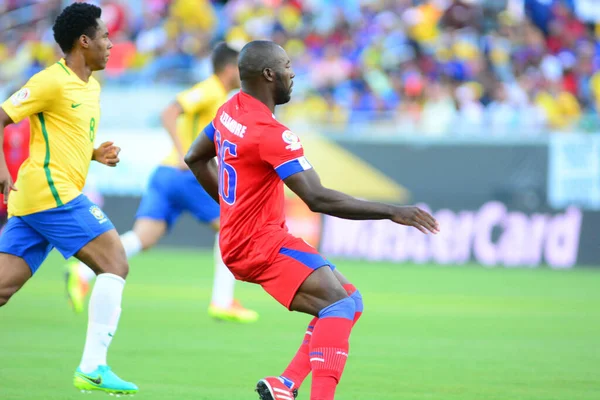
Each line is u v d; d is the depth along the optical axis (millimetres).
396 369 24312
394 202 60688
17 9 87500
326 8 80875
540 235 59031
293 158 16453
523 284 49344
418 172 60594
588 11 78500
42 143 20219
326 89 71688
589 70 72812
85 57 20594
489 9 78375
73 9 20469
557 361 26000
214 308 33469
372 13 78812
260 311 37562
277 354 26406
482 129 60156
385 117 62344
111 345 27703
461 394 20875
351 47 75625
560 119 61000
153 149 63906
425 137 60625
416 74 70250
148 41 81062
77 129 20391
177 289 44312
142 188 63781
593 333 32250
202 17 81750
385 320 35062
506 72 72438
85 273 30906
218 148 17766
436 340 30062
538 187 59156
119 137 64625
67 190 20281
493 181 59719
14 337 28703
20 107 19578
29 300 39062
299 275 16828
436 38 76250
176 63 75438
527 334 31797
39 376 22141
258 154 16703
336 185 61438
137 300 39906
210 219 33125
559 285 49094
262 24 80000
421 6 78938
